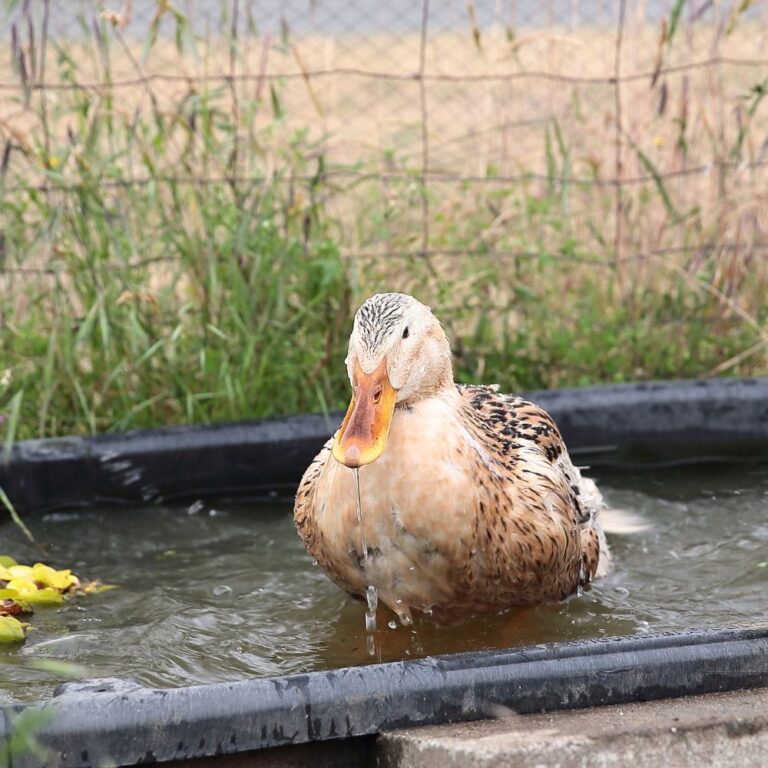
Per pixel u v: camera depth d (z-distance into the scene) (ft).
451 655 11.57
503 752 10.34
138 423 21.27
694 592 16.16
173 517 19.33
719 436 21.42
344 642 14.78
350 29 30.14
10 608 15.47
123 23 20.53
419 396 13.29
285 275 21.11
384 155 22.91
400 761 10.87
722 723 10.73
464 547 13.35
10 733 10.55
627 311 23.95
